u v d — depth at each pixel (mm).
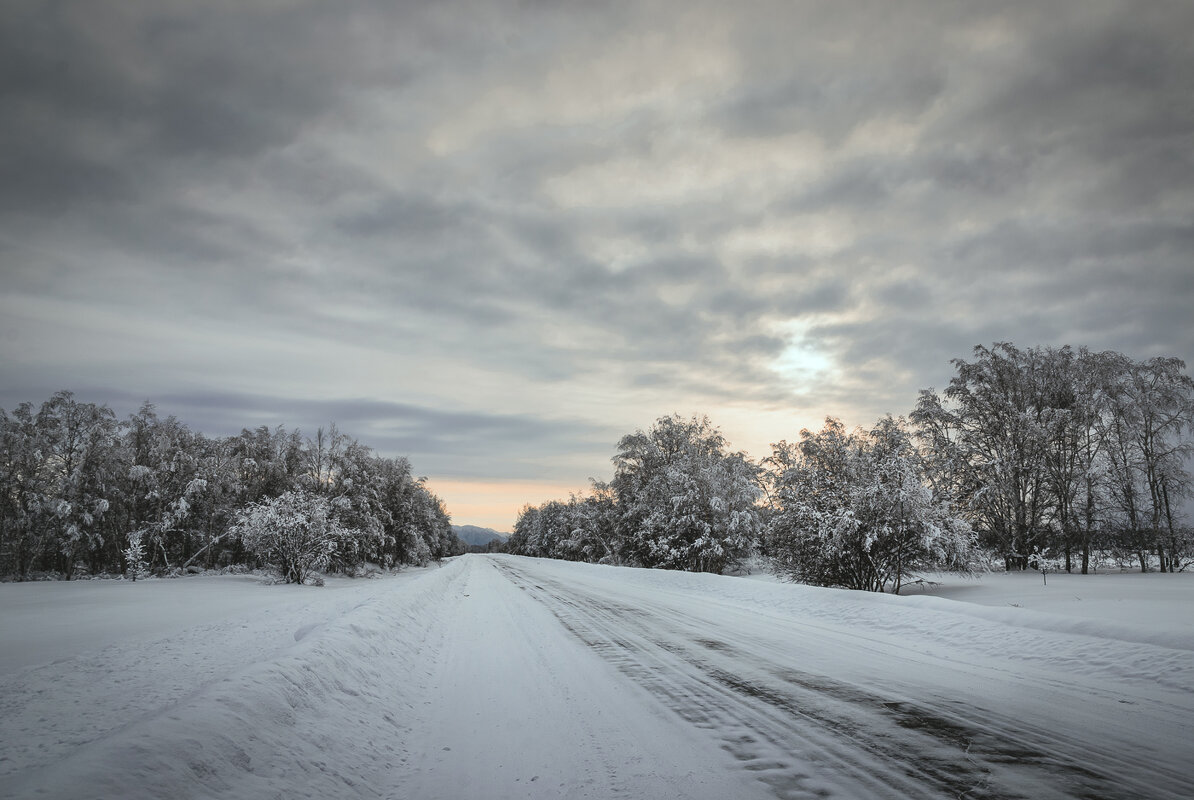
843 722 5848
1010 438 35312
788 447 23156
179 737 3777
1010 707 6273
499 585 27828
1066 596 18219
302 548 32688
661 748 5250
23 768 4473
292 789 3971
